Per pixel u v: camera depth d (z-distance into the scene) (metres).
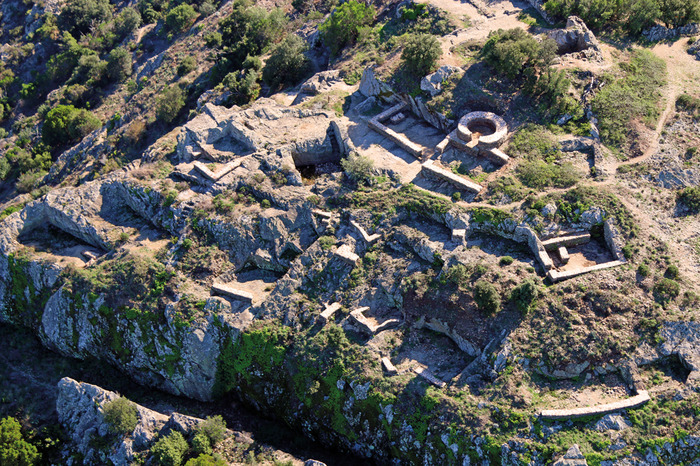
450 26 77.88
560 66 69.00
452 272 54.22
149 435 56.41
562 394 48.47
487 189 60.47
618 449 44.97
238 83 84.75
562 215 57.22
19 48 131.88
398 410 50.56
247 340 58.03
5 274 70.31
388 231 60.62
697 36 73.94
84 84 116.75
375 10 88.06
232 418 59.53
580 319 50.66
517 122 65.88
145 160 75.25
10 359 67.50
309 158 71.38
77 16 131.75
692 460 43.97
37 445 58.34
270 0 112.75
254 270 64.00
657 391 47.09
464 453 47.56
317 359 55.16
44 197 72.38
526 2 80.69
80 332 64.75
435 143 68.00
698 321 48.81
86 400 59.62
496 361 50.16
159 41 120.81
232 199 66.31
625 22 75.62
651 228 55.41
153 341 61.16
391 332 55.03
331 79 79.56
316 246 61.41
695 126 63.31
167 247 64.81
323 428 55.28
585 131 63.56
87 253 69.00
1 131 114.38
